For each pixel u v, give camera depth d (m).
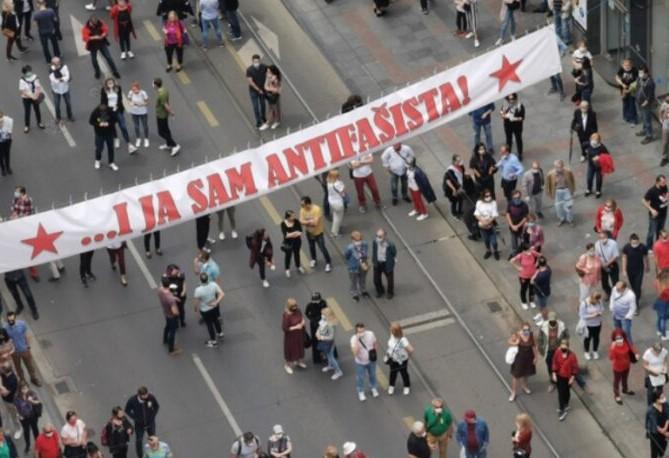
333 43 106.19
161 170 99.38
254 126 101.50
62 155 100.56
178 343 90.50
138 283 93.56
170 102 103.00
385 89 103.06
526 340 85.81
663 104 95.88
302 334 87.81
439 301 92.12
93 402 88.25
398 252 94.56
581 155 98.00
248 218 96.25
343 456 85.25
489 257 93.81
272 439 82.06
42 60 106.50
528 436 81.56
